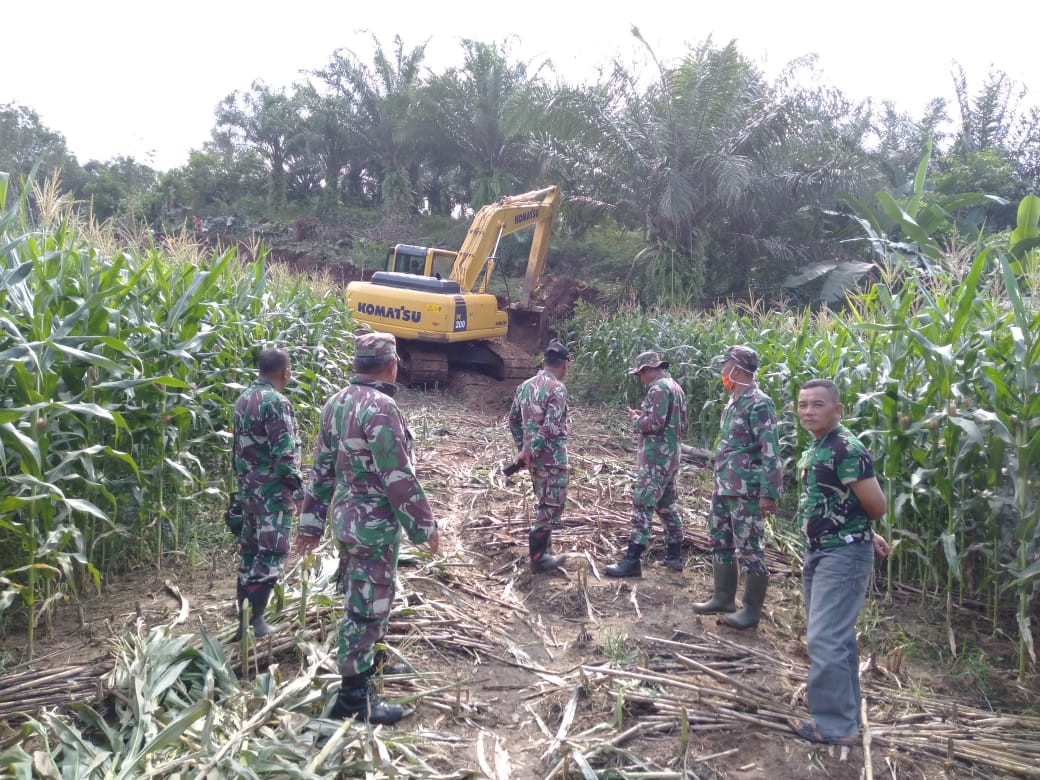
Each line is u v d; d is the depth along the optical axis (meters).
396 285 14.07
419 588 5.22
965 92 27.92
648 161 18.17
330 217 37.59
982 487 4.95
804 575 3.88
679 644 4.57
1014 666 4.58
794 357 7.43
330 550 5.58
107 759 2.98
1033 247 9.61
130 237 6.52
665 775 3.26
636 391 13.50
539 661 4.47
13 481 3.74
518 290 23.89
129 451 5.11
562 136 18.72
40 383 4.13
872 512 3.57
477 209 32.59
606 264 25.30
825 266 17.91
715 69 17.94
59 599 4.51
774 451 4.71
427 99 33.12
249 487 4.31
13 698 3.50
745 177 16.75
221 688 3.64
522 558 6.04
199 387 6.13
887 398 5.25
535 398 5.61
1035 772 3.41
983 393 4.88
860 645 4.75
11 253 4.59
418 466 8.55
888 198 13.28
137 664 3.61
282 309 8.53
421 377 13.97
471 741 3.61
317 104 37.75
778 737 3.62
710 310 16.95
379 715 3.60
